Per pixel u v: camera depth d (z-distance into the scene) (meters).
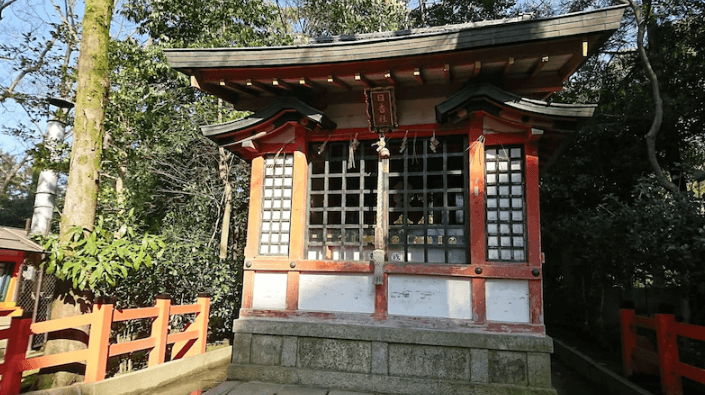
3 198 22.08
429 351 4.84
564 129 4.76
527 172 4.92
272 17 9.75
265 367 5.12
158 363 5.35
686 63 7.86
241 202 9.41
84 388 4.25
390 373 4.87
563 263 10.29
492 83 5.09
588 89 9.84
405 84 5.43
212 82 5.43
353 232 6.00
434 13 13.98
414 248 5.26
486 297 4.82
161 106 8.71
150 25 9.30
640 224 5.82
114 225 7.16
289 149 5.69
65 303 4.86
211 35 9.10
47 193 9.37
